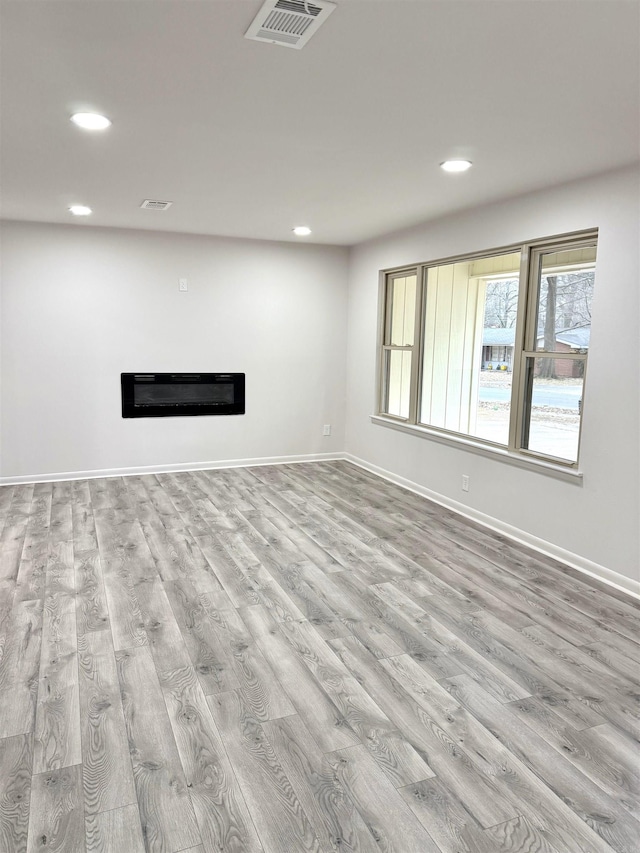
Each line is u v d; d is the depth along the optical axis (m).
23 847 1.63
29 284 5.26
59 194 4.07
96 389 5.61
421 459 5.27
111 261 5.50
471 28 1.81
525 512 4.09
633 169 3.17
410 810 1.78
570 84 2.21
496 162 3.20
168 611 3.02
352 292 6.38
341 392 6.61
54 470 5.57
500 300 4.35
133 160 3.24
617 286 3.31
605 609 3.12
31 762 1.95
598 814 1.78
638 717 2.25
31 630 2.80
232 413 6.17
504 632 2.86
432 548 3.96
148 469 5.91
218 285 5.91
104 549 3.84
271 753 2.02
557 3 1.66
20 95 2.35
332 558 3.75
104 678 2.43
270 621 2.93
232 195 4.05
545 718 2.23
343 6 1.68
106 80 2.22
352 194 3.98
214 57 2.02
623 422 3.32
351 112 2.52
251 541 4.03
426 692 2.38
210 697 2.32
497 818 1.76
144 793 1.83
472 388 4.69
